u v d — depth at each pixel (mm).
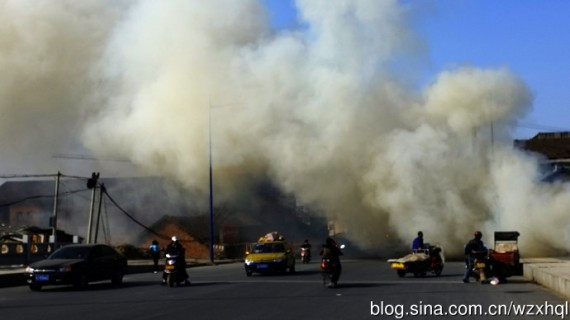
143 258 50375
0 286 23406
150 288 21516
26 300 17812
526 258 35781
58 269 21047
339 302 15750
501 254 22594
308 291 18984
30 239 33719
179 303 16234
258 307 14969
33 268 21234
